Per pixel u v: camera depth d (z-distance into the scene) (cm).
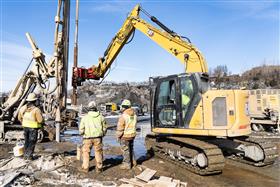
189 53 1180
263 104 1820
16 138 1358
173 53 1232
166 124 993
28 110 894
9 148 1181
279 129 1741
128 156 833
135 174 786
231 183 759
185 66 1181
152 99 1052
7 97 1534
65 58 1428
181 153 908
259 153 942
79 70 1641
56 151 1129
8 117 1428
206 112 872
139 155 1088
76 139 1488
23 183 693
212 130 862
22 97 1368
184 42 1205
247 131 879
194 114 902
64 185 693
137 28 1386
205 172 811
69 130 1845
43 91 1346
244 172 873
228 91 870
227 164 977
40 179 734
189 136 966
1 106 1401
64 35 1399
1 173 775
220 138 1024
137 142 1407
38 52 1312
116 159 972
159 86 1030
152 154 1091
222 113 864
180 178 794
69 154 1052
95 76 1642
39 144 1316
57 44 1321
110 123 2362
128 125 834
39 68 1341
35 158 912
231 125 857
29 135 883
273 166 949
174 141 993
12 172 774
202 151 845
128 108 847
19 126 1384
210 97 869
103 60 1612
